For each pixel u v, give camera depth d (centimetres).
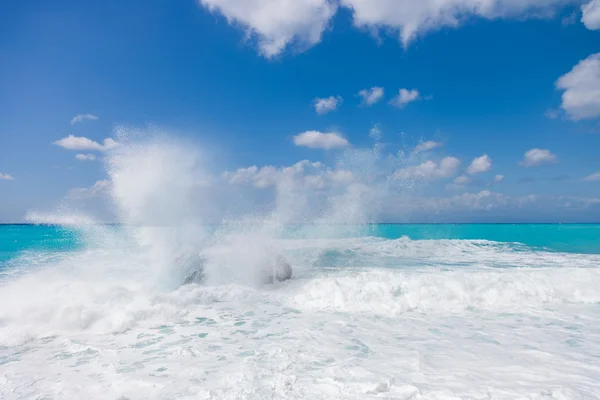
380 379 311
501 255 1188
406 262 1039
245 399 279
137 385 312
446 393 283
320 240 1171
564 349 395
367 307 572
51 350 405
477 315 540
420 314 548
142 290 687
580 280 695
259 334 455
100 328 473
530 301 606
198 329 478
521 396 278
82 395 297
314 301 603
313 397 281
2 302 559
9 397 295
